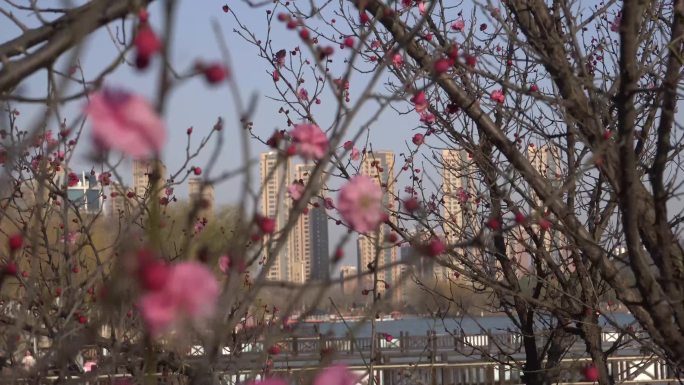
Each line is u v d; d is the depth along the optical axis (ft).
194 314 4.60
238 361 12.12
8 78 8.48
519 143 19.86
